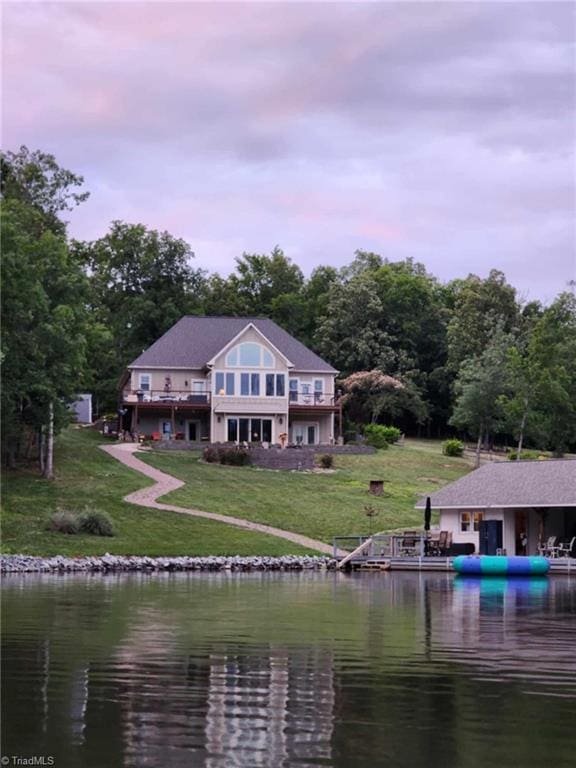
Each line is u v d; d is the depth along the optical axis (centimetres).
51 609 2888
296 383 8900
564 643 2200
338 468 7894
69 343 6372
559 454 8812
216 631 2378
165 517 6047
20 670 1808
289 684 1692
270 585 4012
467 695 1609
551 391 8494
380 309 10706
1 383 6106
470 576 4862
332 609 2962
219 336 9056
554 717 1460
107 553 5284
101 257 11056
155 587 3822
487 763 1243
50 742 1323
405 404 10150
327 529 6225
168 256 11031
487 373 8850
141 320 10644
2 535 5400
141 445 8019
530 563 4878
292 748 1302
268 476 7362
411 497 7156
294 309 11669
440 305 11700
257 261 12281
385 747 1307
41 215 7788
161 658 1953
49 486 6444
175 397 8506
